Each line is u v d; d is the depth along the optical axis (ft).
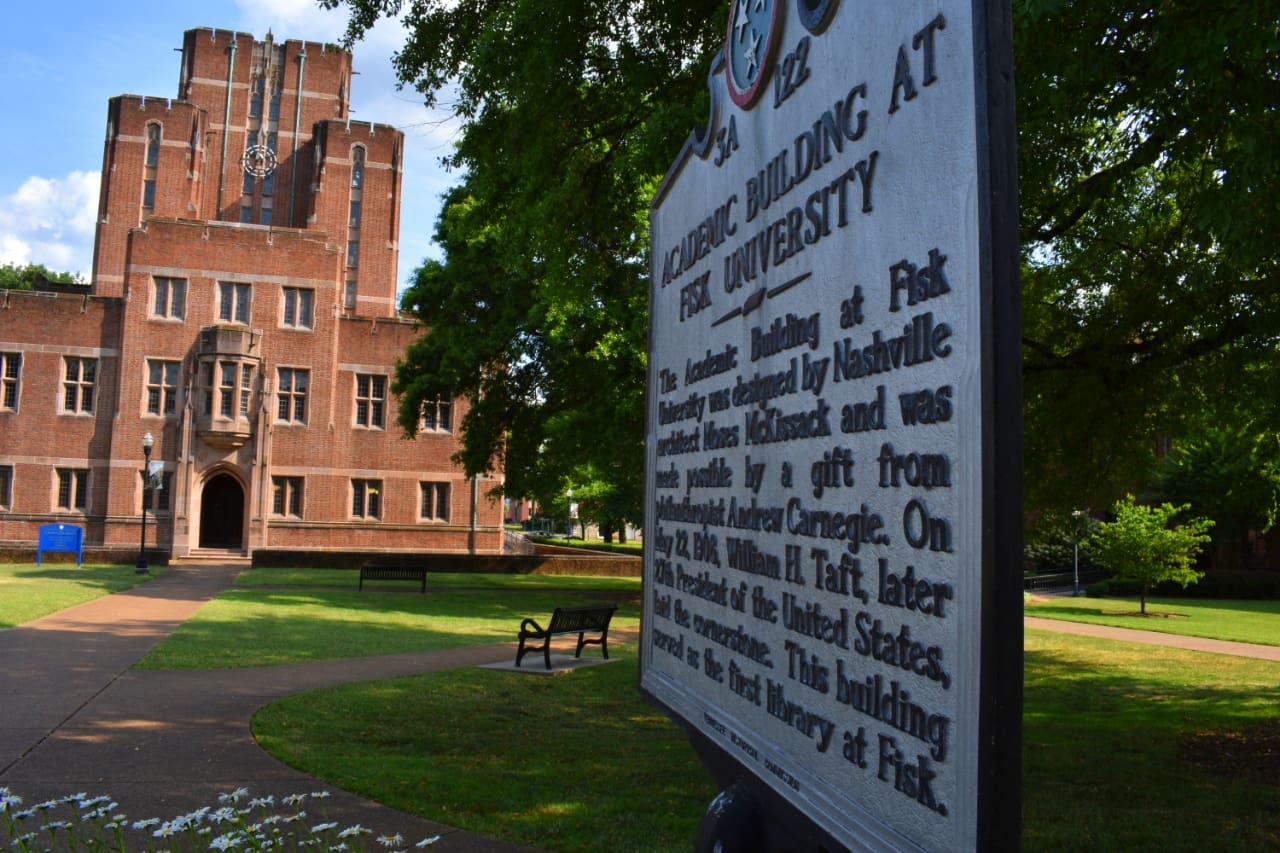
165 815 19.85
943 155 8.20
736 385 13.16
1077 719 33.81
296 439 130.21
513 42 35.17
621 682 39.63
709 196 14.71
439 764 25.18
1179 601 105.91
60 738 26.86
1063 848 19.12
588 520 202.49
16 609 59.47
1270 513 44.16
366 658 44.83
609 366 72.95
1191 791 23.52
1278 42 16.35
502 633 56.85
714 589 13.71
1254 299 27.81
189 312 127.03
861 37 9.77
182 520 122.72
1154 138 22.57
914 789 8.22
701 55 35.32
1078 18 18.95
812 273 10.78
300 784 22.54
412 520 134.62
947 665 7.86
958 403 7.86
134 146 183.01
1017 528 7.30
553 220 40.45
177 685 36.09
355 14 38.75
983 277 7.51
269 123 211.41
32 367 124.67
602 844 18.80
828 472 10.16
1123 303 33.94
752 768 11.86
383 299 194.18
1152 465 38.73
